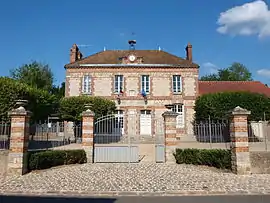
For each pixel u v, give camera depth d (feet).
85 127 46.93
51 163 39.86
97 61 95.71
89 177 32.09
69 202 21.80
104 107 78.18
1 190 25.73
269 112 72.64
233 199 22.58
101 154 46.98
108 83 91.81
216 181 29.50
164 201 22.08
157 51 104.17
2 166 35.32
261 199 22.53
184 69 92.94
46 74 142.92
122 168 39.34
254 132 53.21
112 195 24.12
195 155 42.60
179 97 91.50
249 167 34.01
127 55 96.99
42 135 59.98
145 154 56.95
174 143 47.16
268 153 36.22
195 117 84.53
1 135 39.47
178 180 30.19
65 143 62.13
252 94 75.51
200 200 22.33
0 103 50.42
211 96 77.51
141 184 28.09
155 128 89.45
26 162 35.50
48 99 68.64
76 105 78.33
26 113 35.27
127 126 89.71
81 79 91.81
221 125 50.55
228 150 37.47
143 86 92.53
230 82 107.45
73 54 97.81
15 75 135.23
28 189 25.99
